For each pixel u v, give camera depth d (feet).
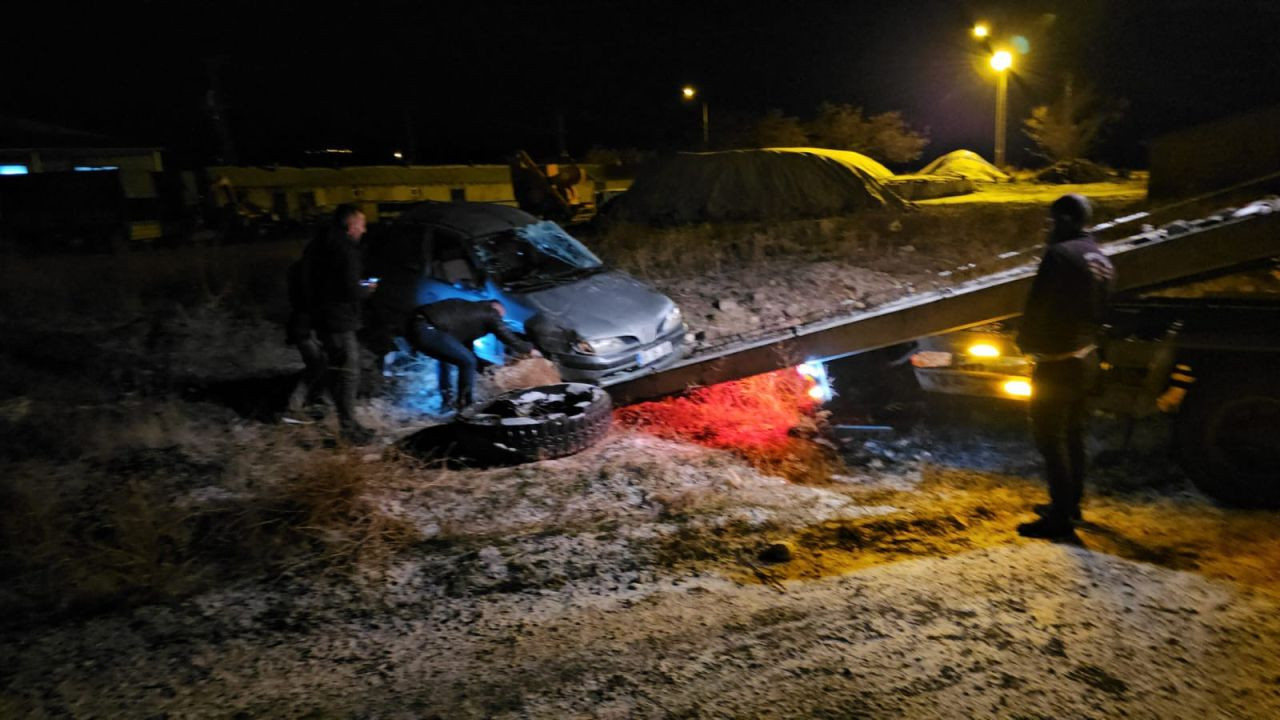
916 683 11.41
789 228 62.54
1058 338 15.24
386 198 115.34
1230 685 11.11
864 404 23.80
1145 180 109.09
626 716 10.99
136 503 17.65
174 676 12.34
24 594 14.89
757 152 74.28
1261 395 17.08
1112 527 16.67
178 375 28.84
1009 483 19.72
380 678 12.19
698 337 32.81
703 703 11.21
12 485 18.53
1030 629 12.66
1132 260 18.58
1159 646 12.10
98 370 29.25
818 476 20.53
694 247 55.11
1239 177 56.08
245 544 16.55
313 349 24.11
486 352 27.76
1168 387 18.61
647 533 17.24
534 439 21.11
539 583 15.16
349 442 22.48
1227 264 18.31
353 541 16.80
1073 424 16.21
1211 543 15.84
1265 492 17.17
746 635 12.96
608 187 130.11
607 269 31.40
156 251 71.92
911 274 42.04
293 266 23.07
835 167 72.59
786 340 22.21
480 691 11.75
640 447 22.47
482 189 125.80
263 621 13.99
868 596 14.02
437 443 22.52
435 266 29.78
